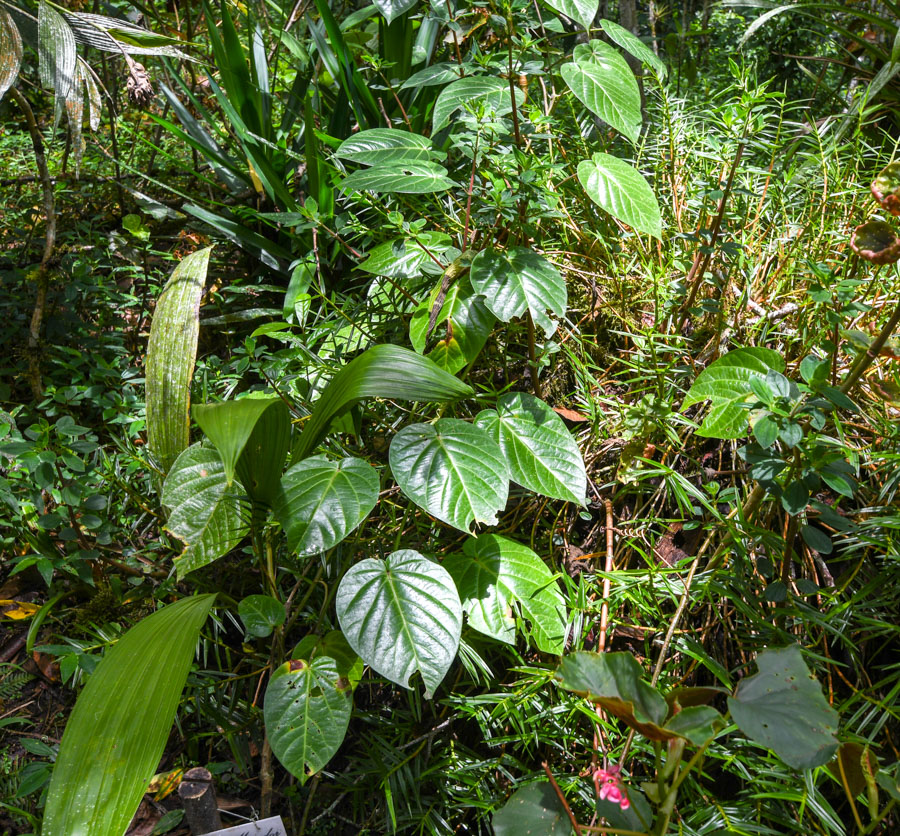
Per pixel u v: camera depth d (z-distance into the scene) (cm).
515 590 165
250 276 292
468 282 189
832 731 97
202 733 180
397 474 159
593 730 163
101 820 126
